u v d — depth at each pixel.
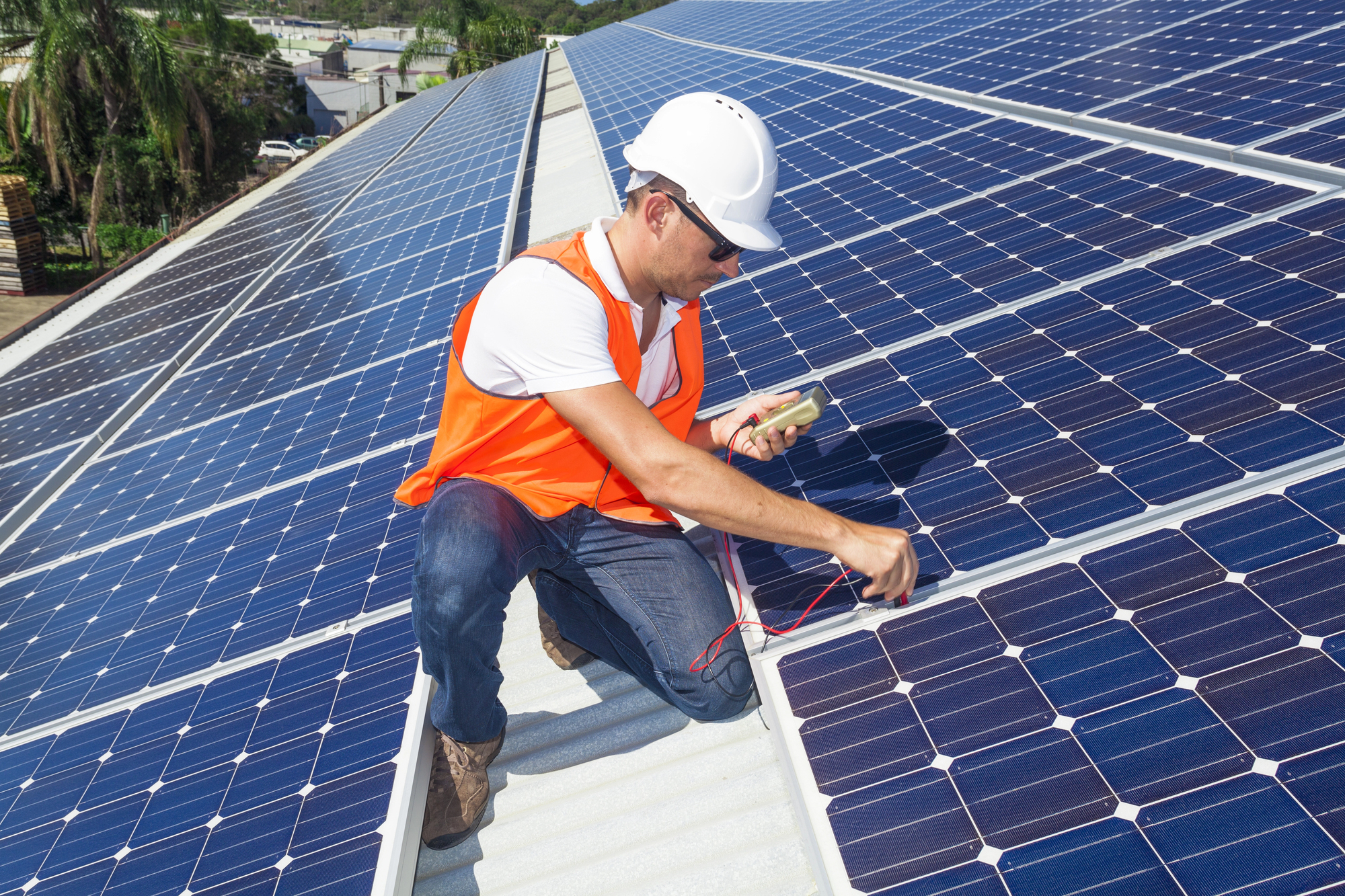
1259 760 2.21
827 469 4.18
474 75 43.69
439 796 3.51
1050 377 4.09
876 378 4.75
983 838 2.36
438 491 3.34
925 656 2.98
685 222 2.93
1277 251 4.28
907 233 6.66
